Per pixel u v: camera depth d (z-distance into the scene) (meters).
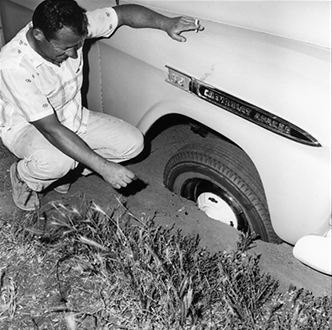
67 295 2.81
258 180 3.01
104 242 2.92
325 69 2.38
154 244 2.92
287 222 2.73
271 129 2.54
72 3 2.53
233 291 2.60
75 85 2.99
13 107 2.88
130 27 3.00
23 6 3.64
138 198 3.60
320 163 2.45
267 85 2.51
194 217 3.39
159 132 4.27
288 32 2.54
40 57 2.72
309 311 2.77
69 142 2.78
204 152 3.13
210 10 2.76
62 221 3.00
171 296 2.65
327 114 2.37
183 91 2.86
